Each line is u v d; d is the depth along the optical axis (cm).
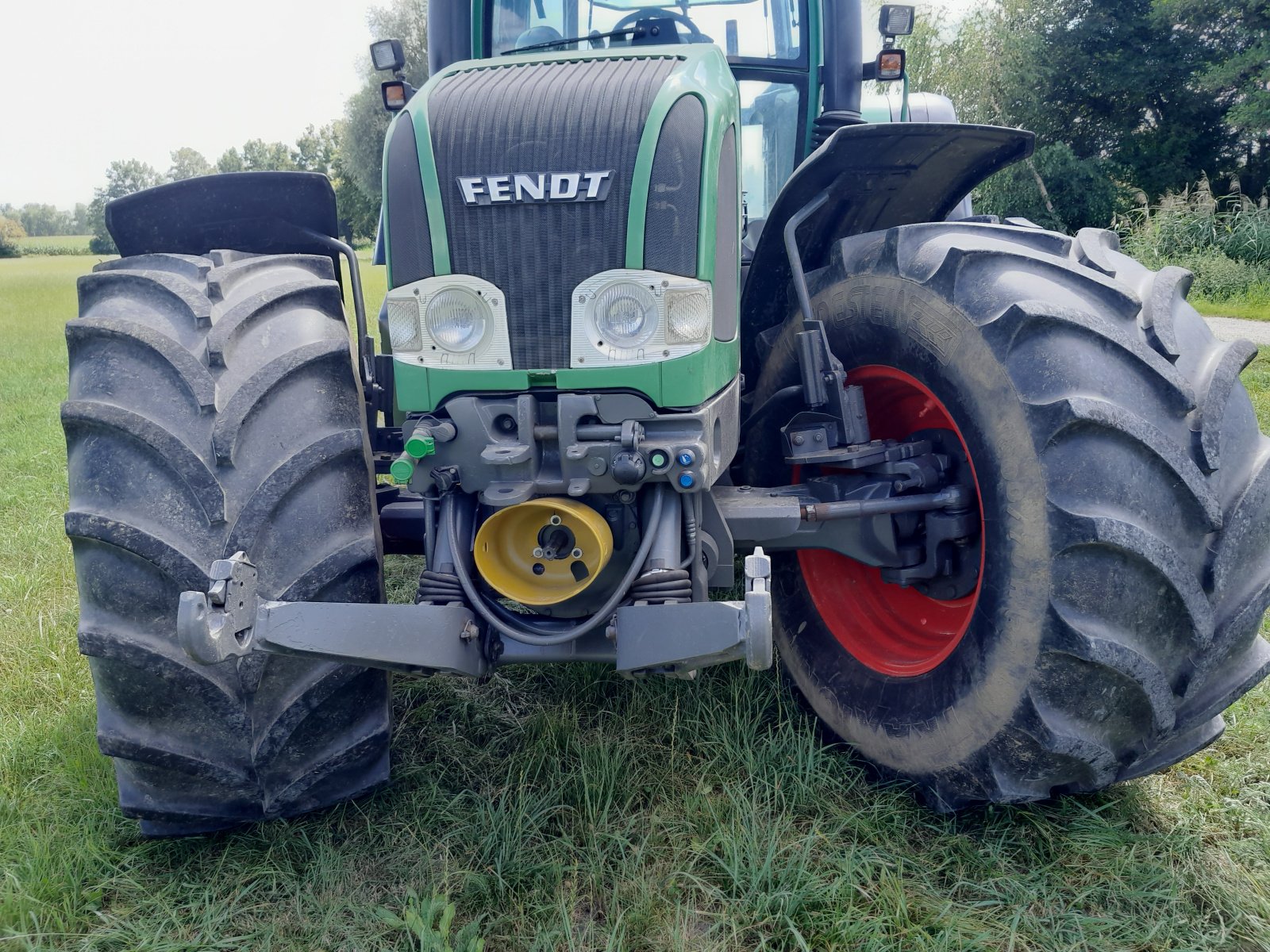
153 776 217
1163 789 249
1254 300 1170
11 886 214
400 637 201
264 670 211
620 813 238
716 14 346
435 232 213
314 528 215
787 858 221
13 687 319
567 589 209
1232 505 210
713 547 229
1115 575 205
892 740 251
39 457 654
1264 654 224
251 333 227
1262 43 1852
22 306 2452
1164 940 200
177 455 206
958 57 2100
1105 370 212
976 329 227
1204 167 2097
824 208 289
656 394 209
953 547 254
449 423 214
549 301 210
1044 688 211
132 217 278
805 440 262
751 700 284
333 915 207
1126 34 2011
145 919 211
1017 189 1936
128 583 206
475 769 264
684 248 208
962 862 224
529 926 204
